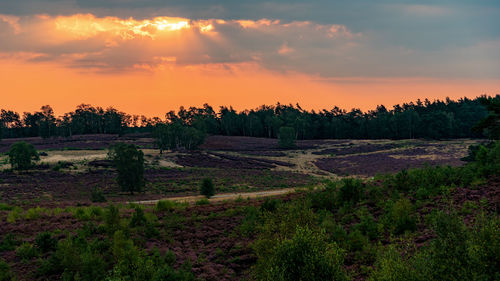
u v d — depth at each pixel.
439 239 9.04
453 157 89.50
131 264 13.79
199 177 68.12
